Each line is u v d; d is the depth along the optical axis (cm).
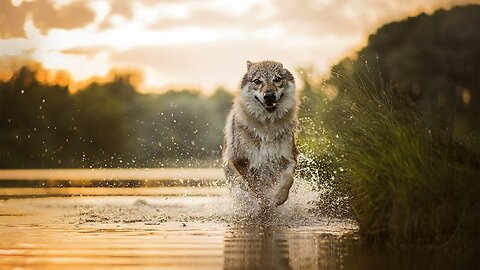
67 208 1430
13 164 4803
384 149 978
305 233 1070
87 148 5425
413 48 5719
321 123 1420
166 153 4197
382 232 969
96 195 1753
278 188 1312
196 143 4206
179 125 4284
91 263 780
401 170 938
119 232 1074
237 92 1412
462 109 5309
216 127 4791
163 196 1705
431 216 914
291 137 1377
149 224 1182
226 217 1281
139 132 5506
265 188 1377
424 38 5844
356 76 1241
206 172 3039
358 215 1043
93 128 5506
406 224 923
